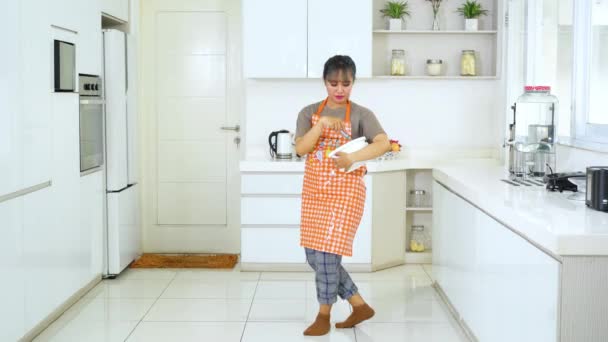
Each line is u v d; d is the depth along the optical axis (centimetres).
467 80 585
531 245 269
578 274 238
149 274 534
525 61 500
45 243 398
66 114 431
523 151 393
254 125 587
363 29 548
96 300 462
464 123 588
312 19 548
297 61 551
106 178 513
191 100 611
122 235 527
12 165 353
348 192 374
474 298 368
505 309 306
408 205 591
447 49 582
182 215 617
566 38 409
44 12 395
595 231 241
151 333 395
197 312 436
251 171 530
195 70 609
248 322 415
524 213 282
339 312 436
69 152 437
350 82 374
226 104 610
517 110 410
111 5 526
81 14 458
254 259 539
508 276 301
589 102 380
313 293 479
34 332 387
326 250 375
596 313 239
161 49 607
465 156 586
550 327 249
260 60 552
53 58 410
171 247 619
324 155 376
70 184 440
